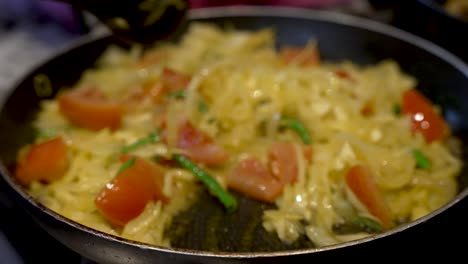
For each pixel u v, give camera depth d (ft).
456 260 1.29
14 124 1.56
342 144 1.49
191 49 1.82
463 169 1.52
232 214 1.41
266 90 1.61
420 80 1.71
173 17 1.47
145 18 1.42
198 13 1.88
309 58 1.75
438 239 1.28
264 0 2.12
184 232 1.38
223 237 1.37
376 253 1.21
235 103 1.60
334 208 1.40
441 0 1.89
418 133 1.55
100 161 1.49
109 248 1.23
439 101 1.66
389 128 1.57
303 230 1.37
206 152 1.48
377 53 1.79
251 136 1.55
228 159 1.50
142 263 1.22
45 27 2.19
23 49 2.08
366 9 2.10
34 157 1.48
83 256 1.32
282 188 1.43
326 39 1.84
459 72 1.61
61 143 1.49
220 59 1.73
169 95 1.62
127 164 1.40
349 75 1.69
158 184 1.41
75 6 1.39
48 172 1.47
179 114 1.54
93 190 1.42
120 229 1.37
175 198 1.43
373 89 1.63
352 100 1.60
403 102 1.63
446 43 1.73
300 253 1.18
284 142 1.53
